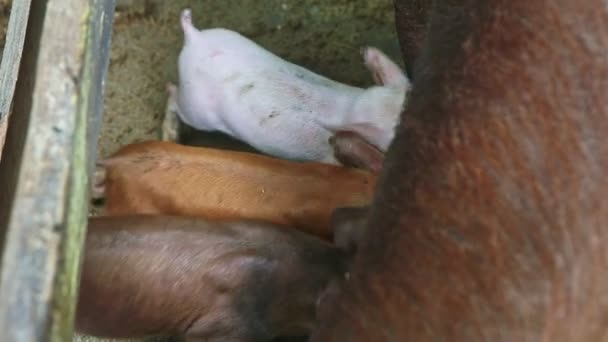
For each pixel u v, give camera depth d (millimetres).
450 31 1640
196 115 2289
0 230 1598
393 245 1552
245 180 2129
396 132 1640
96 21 1524
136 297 1980
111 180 2129
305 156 2287
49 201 1306
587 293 1391
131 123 2355
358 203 2121
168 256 1979
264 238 2018
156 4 2383
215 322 2020
